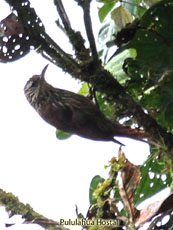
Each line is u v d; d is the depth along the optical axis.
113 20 7.68
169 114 6.78
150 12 6.41
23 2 6.28
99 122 7.82
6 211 6.12
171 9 6.39
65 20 6.26
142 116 6.34
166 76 6.59
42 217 6.12
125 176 6.20
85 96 8.34
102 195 6.34
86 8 6.01
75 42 6.28
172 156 6.45
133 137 7.07
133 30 6.53
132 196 6.14
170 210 6.21
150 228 6.20
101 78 6.31
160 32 6.51
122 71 6.82
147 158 7.42
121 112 6.39
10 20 6.40
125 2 7.48
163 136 6.41
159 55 6.60
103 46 7.56
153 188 7.64
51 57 6.42
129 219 6.07
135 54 6.76
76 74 6.35
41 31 6.34
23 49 6.52
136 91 6.87
